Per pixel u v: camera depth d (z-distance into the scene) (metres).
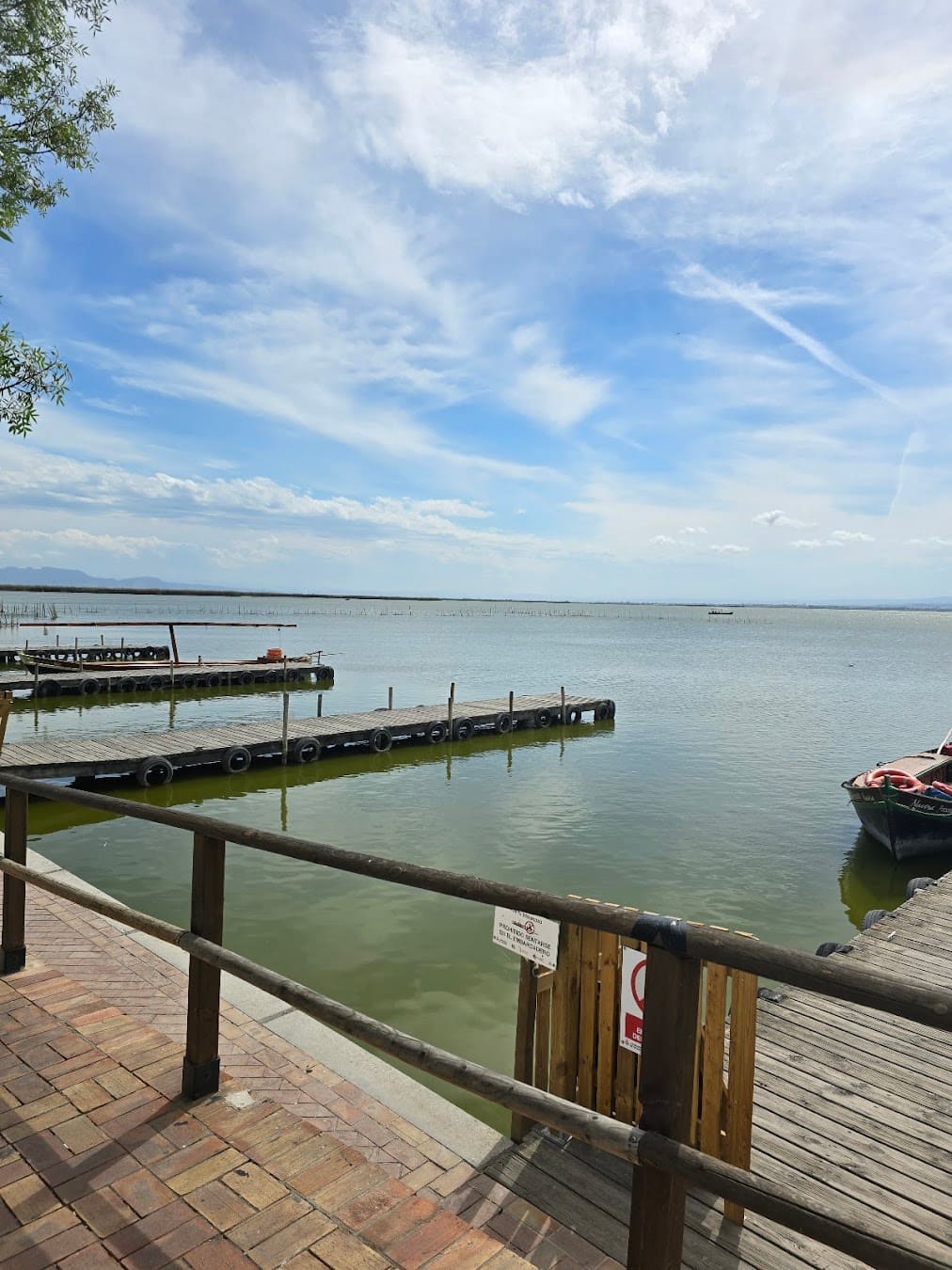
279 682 38.66
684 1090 1.67
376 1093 4.11
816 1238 1.35
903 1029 5.91
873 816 14.27
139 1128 2.92
